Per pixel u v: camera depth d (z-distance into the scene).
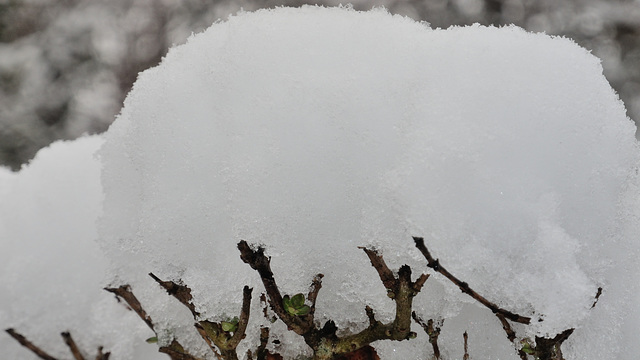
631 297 0.76
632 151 0.75
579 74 0.75
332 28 0.77
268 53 0.76
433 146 0.73
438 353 0.75
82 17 3.09
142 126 0.76
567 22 2.88
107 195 0.77
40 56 3.10
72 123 3.04
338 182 0.74
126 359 0.76
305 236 0.74
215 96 0.76
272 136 0.74
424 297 0.75
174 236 0.74
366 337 0.75
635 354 0.76
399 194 0.73
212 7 2.96
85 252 0.77
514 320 0.72
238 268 0.74
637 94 2.79
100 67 3.09
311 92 0.75
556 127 0.73
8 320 0.75
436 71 0.75
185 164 0.75
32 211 0.78
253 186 0.74
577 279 0.72
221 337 0.74
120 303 0.76
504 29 0.77
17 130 3.03
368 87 0.75
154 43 3.03
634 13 2.82
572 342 0.74
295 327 0.74
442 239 0.72
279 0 2.75
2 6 3.10
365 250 0.72
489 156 0.73
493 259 0.72
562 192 0.73
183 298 0.74
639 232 0.76
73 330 0.75
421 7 2.83
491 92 0.74
